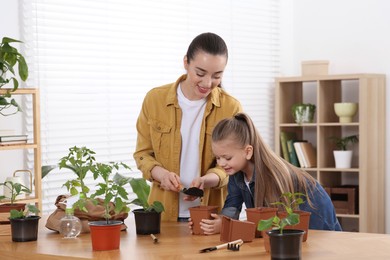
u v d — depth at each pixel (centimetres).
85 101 460
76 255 220
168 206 306
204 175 308
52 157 442
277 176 261
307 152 555
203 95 298
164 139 311
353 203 528
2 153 415
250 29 570
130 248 231
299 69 593
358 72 560
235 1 557
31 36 426
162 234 260
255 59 575
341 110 539
